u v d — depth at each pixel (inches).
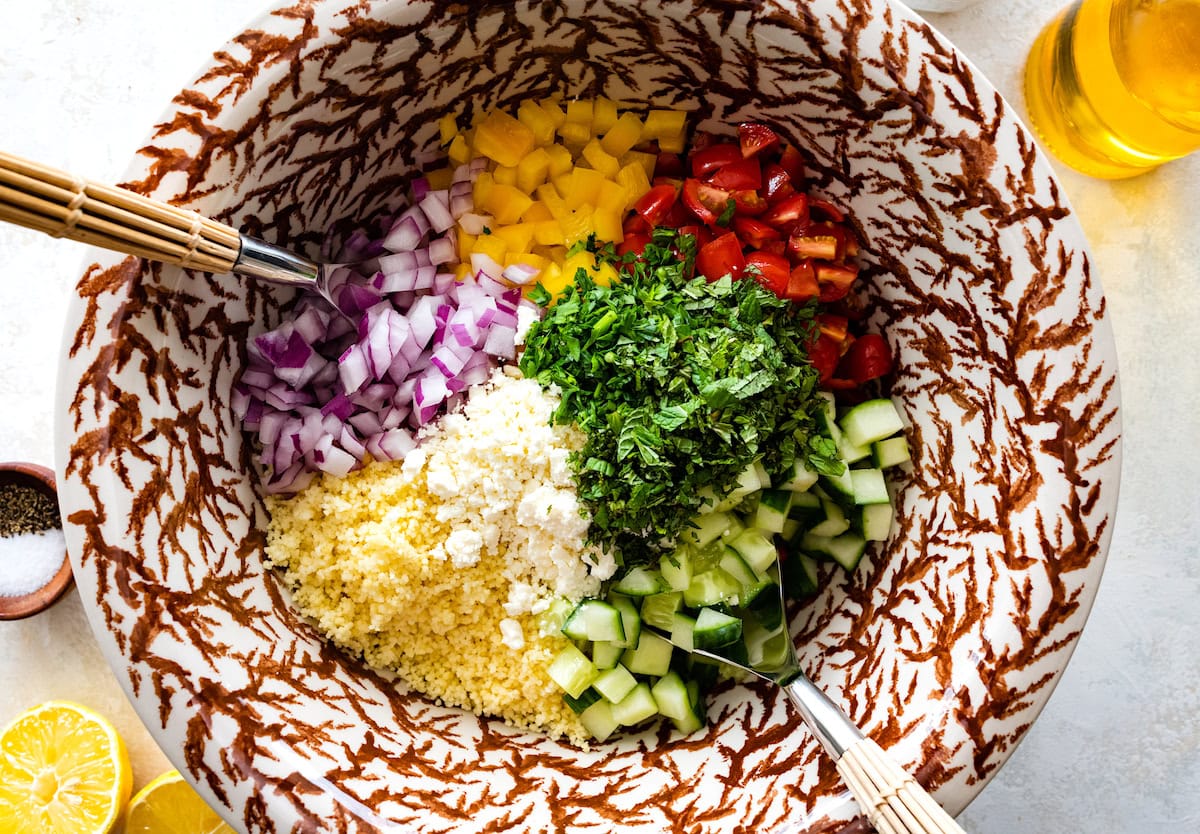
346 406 16.3
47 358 18.3
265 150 14.9
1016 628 14.7
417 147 16.8
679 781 16.2
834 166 16.6
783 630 16.4
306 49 14.4
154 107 18.3
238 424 16.3
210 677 14.5
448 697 16.8
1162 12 17.0
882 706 15.5
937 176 15.4
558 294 16.8
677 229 17.3
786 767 15.6
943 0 18.4
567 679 16.3
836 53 15.0
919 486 16.8
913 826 13.6
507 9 14.8
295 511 16.4
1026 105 19.0
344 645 16.7
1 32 18.2
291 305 16.9
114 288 14.3
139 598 14.4
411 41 14.9
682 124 17.1
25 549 18.2
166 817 18.3
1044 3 18.7
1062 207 14.9
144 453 14.6
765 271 16.9
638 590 16.5
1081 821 18.5
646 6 14.9
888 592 16.7
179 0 18.3
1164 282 18.8
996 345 15.6
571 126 17.2
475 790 15.6
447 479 15.8
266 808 14.3
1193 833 18.4
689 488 15.8
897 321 17.1
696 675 17.5
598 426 15.8
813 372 16.8
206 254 14.0
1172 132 17.4
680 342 16.0
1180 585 18.7
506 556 16.3
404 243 17.0
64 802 18.1
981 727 14.5
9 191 12.1
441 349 16.3
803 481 16.8
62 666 18.5
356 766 15.0
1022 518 15.1
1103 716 18.6
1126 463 18.8
